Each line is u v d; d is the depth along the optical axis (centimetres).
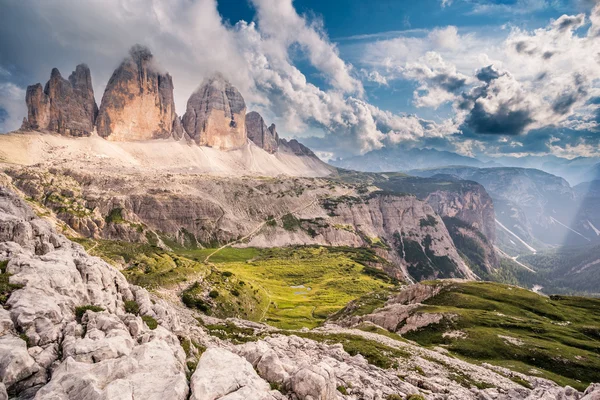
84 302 3375
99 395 1984
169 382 2259
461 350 8706
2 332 2392
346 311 14462
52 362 2342
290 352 4903
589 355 8331
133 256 17188
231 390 2305
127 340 2692
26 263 3322
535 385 6328
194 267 17988
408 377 5016
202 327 6944
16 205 5047
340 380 3884
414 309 11656
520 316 11612
